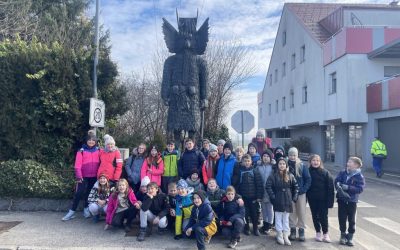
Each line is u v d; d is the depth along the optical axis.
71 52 9.41
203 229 5.63
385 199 10.62
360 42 18.77
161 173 6.99
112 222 6.41
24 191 7.65
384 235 6.74
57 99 8.92
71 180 7.87
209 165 6.98
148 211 6.16
